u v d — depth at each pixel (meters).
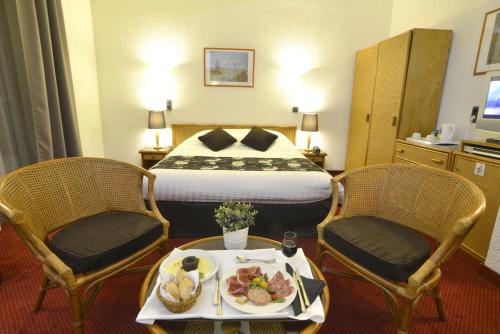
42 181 1.46
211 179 2.19
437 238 1.46
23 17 2.21
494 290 1.75
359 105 3.85
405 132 3.05
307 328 0.91
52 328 1.40
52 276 1.18
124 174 1.74
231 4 3.72
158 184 2.16
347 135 4.24
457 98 2.80
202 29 3.77
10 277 1.77
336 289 1.74
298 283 1.04
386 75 3.22
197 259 1.13
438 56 2.89
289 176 2.24
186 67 3.87
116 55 3.74
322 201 2.28
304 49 3.91
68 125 2.77
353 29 3.88
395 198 1.66
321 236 1.57
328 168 4.35
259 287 0.99
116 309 1.54
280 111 4.10
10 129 2.36
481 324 1.48
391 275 1.22
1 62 2.24
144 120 3.97
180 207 2.22
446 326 1.47
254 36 3.84
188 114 4.02
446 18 2.91
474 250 2.06
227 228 1.30
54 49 2.60
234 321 0.98
